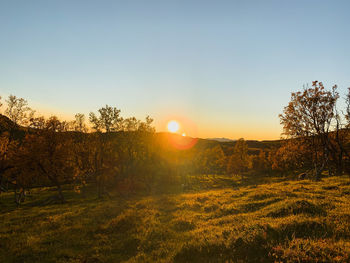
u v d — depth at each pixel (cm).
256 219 1227
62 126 3547
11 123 2978
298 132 3134
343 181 2420
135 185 4678
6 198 4222
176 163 5809
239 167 7625
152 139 4788
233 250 829
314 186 2242
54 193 4541
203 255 853
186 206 1967
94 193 4516
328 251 709
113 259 1038
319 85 2925
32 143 3112
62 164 3422
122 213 1872
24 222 1875
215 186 5578
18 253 1152
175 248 996
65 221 1777
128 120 4478
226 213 1551
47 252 1148
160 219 1612
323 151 2900
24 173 3225
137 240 1215
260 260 735
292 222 999
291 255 704
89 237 1353
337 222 977
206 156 9625
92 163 4034
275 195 1830
